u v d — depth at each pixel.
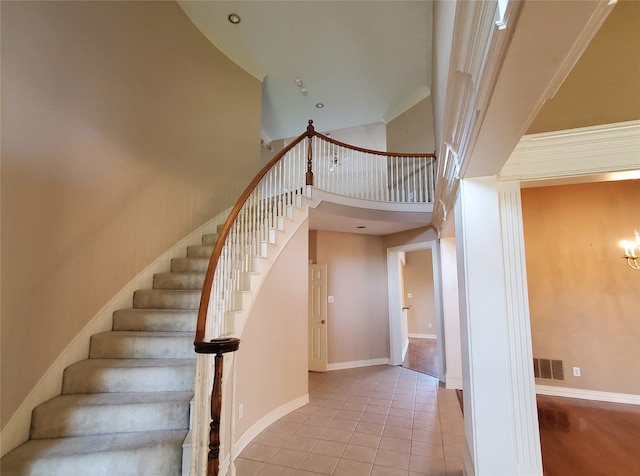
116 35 3.15
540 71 1.22
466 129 1.85
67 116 2.58
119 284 3.09
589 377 4.11
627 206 4.16
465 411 2.49
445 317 4.89
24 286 2.17
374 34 4.58
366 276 6.43
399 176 5.84
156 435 2.05
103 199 2.93
